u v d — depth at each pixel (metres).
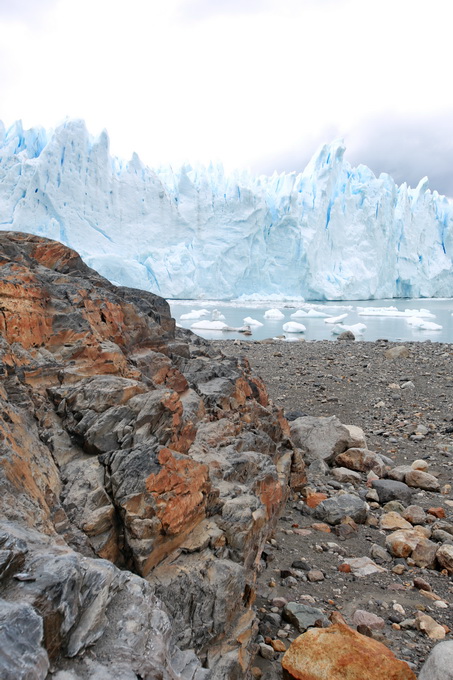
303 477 6.59
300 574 4.43
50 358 4.18
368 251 65.25
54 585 1.87
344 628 3.12
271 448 5.80
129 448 3.43
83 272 6.56
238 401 6.11
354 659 2.87
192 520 3.43
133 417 3.75
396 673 2.78
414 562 4.77
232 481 4.29
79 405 3.81
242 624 3.19
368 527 5.62
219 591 3.06
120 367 4.67
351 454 7.66
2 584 1.85
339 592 4.21
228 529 3.58
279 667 3.26
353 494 6.48
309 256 60.69
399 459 8.31
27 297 4.33
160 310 7.46
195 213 59.28
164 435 3.79
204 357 7.47
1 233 6.04
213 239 59.09
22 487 2.68
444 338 27.28
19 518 2.41
